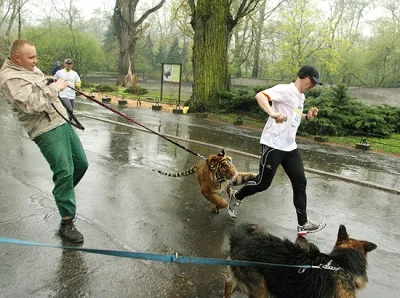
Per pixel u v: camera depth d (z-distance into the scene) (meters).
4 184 6.38
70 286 3.70
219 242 4.91
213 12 16.61
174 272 4.09
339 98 13.91
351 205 6.66
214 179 5.42
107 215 5.46
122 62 33.41
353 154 10.86
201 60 17.05
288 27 31.33
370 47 41.88
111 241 4.69
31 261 4.08
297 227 5.45
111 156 8.86
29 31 40.22
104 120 13.62
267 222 5.67
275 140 5.07
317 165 9.30
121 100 19.16
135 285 3.80
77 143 4.93
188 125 13.83
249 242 3.24
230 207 5.66
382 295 3.95
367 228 5.71
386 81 41.34
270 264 2.99
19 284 3.67
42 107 4.16
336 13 35.16
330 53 31.78
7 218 5.09
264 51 40.75
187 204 6.16
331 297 2.93
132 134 11.55
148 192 6.57
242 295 3.77
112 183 6.91
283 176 8.05
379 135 13.04
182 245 4.75
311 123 13.05
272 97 4.89
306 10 30.67
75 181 5.17
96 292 3.64
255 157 9.61
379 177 8.48
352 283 3.00
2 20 41.59
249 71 50.97
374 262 4.66
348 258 3.06
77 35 38.53
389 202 6.93
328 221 5.89
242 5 16.97
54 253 4.28
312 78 4.89
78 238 4.59
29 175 6.94
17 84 4.15
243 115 16.19
